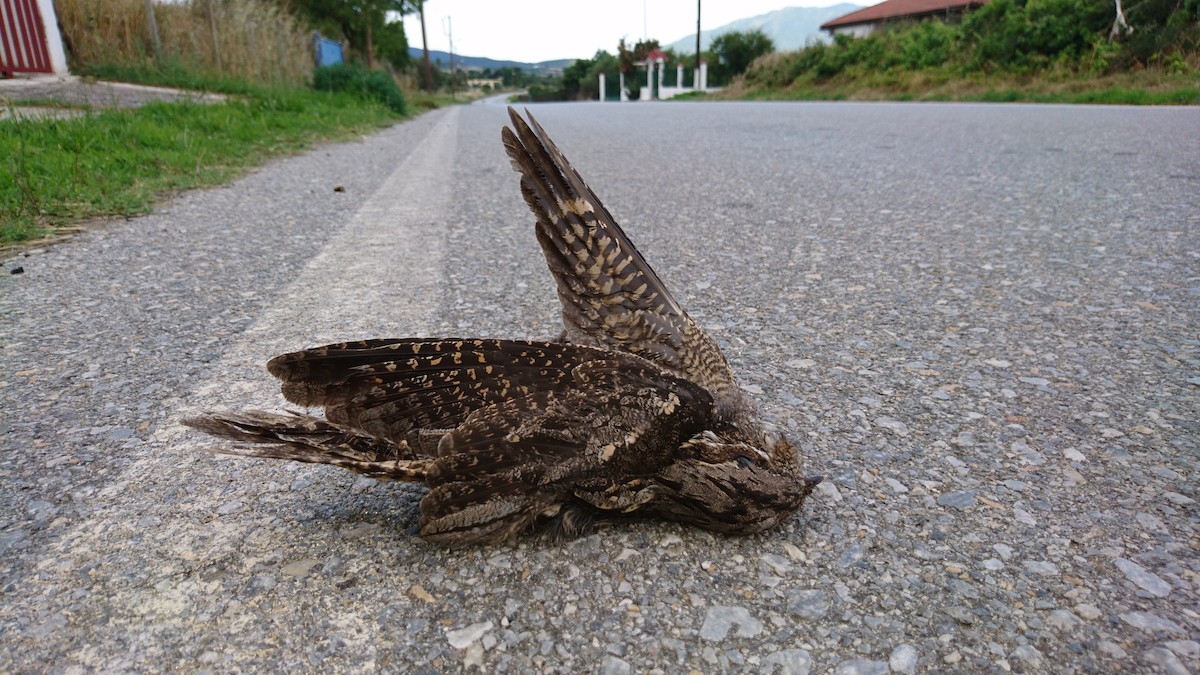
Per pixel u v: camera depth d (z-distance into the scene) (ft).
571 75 308.60
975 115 56.95
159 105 41.55
